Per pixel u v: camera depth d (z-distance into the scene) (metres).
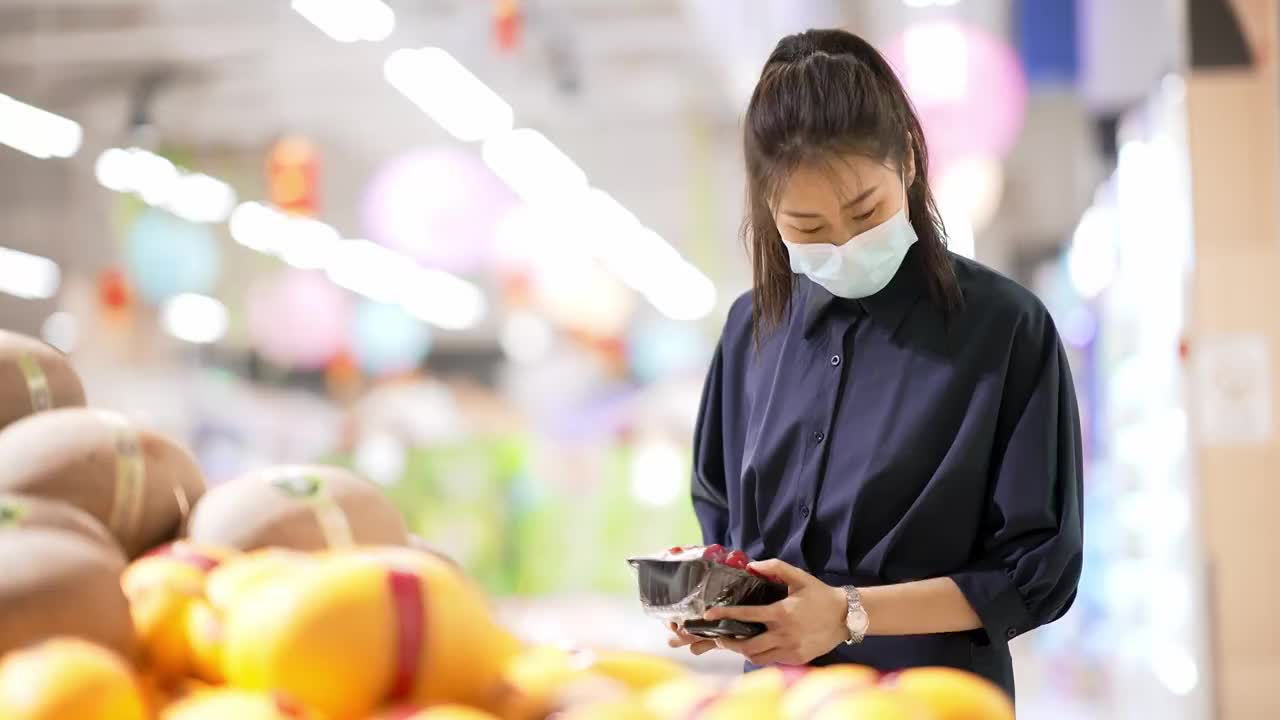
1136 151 5.41
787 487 1.72
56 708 0.86
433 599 0.96
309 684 0.93
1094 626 7.55
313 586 0.96
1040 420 1.62
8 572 0.99
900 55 5.24
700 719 0.91
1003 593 1.54
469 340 20.09
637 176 12.66
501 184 12.99
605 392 11.94
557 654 1.11
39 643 0.97
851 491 1.64
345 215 13.70
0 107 10.96
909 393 1.65
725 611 1.38
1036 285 11.05
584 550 8.69
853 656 1.64
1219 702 3.89
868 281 1.62
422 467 8.81
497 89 10.43
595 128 11.66
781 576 1.43
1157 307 4.84
